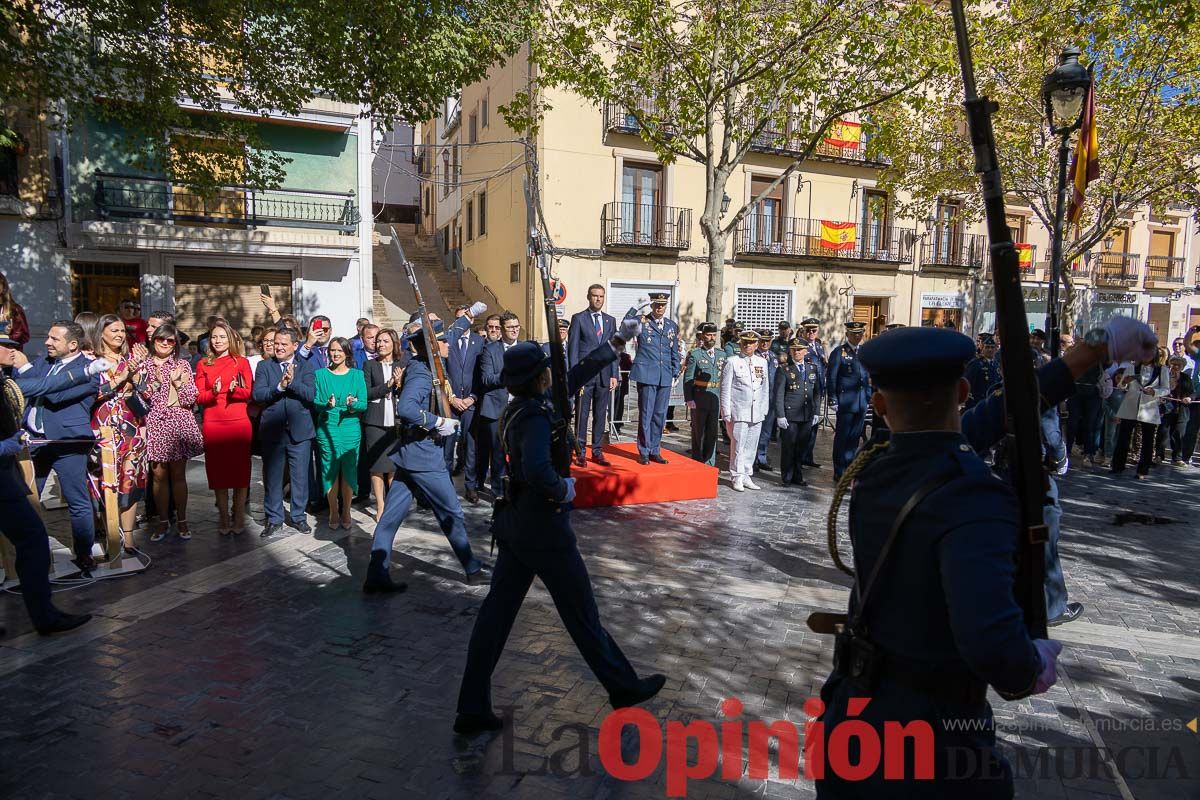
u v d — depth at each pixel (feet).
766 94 39.32
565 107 63.21
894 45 35.96
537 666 13.76
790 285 73.92
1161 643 15.62
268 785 10.13
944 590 4.89
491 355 26.09
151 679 13.07
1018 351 5.50
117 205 50.90
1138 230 95.30
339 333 58.80
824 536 22.82
